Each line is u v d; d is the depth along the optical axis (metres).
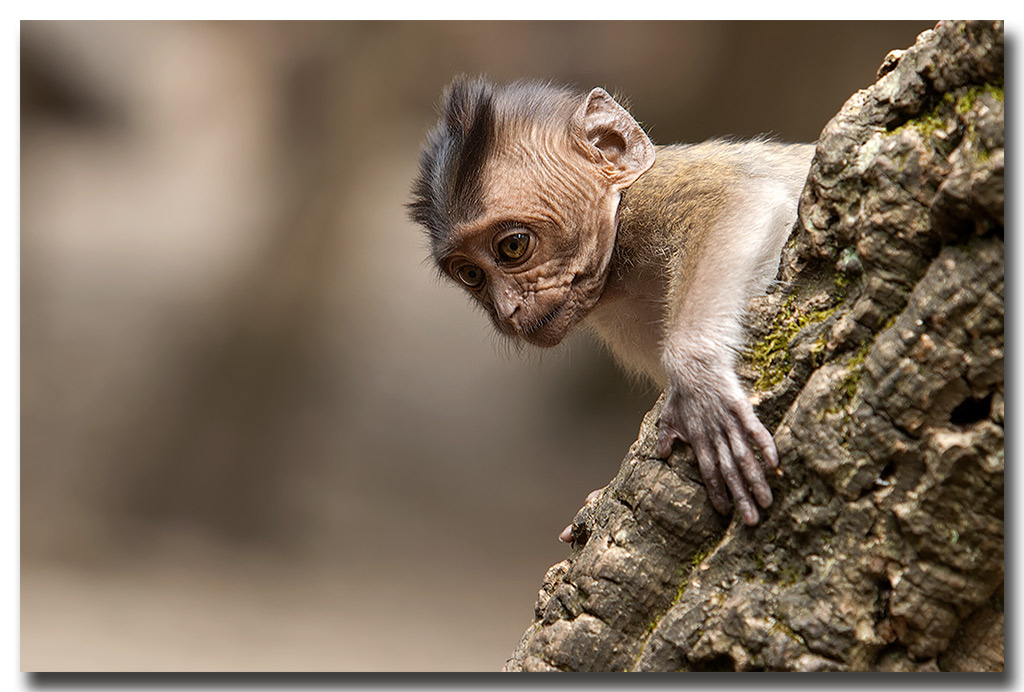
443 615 18.20
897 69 4.02
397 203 26.50
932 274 3.75
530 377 28.16
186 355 25.41
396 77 25.14
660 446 4.45
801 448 4.00
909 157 3.85
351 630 17.25
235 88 28.23
